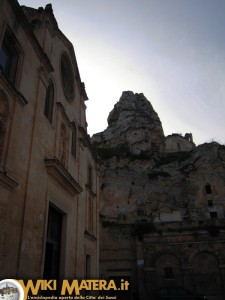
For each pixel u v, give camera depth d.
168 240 35.91
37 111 11.97
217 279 32.97
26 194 10.34
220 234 35.00
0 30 9.93
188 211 47.44
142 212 48.69
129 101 69.56
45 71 13.14
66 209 14.69
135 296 34.81
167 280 33.91
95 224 21.38
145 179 52.62
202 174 49.38
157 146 61.44
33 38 12.25
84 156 19.39
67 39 17.02
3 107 9.84
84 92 19.89
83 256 17.00
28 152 10.96
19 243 9.60
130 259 37.72
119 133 63.06
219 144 52.34
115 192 50.94
